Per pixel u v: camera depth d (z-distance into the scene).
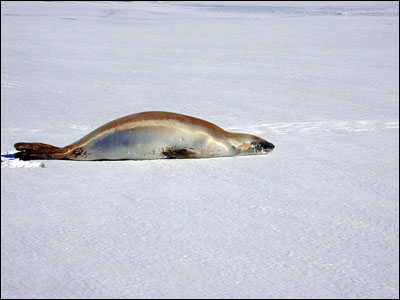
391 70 14.73
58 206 4.75
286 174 5.75
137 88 11.86
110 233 4.18
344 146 6.95
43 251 3.86
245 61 16.66
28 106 9.70
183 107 9.73
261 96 10.89
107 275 3.53
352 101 10.31
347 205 4.83
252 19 37.19
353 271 3.59
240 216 4.55
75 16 38.06
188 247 3.95
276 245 3.99
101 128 6.26
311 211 4.67
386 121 8.52
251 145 6.47
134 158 6.25
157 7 53.72
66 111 9.31
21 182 5.41
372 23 32.03
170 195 5.07
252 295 3.30
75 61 16.44
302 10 48.41
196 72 14.38
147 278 3.49
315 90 11.62
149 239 4.08
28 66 15.13
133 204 4.82
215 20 36.12
